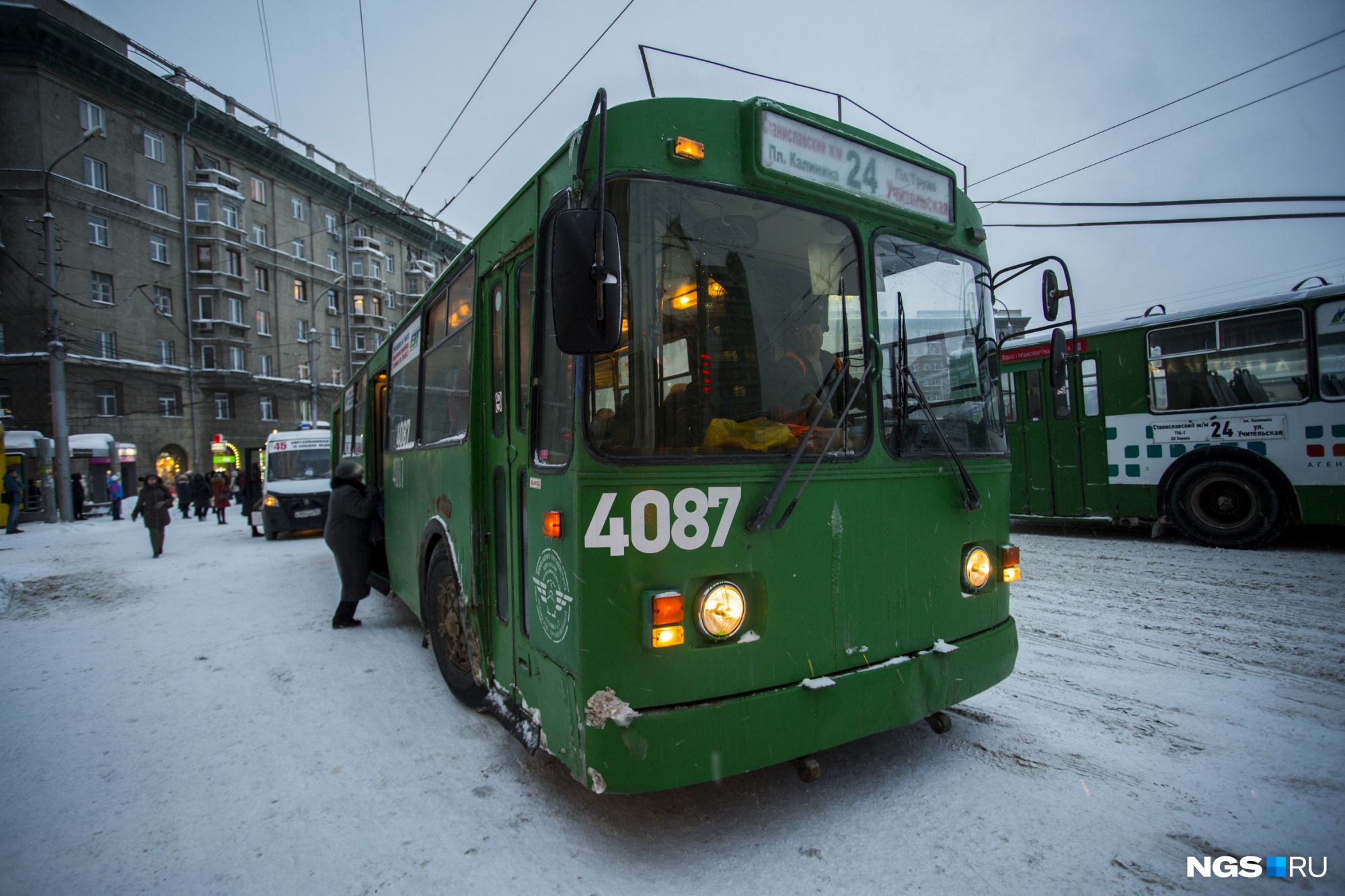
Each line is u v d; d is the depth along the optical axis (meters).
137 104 31.67
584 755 2.40
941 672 3.06
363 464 8.17
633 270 2.51
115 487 24.25
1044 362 10.59
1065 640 5.13
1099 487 9.95
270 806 3.17
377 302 44.22
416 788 3.28
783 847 2.67
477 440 3.74
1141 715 3.79
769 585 2.62
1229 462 8.60
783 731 2.57
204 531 18.38
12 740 4.05
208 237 33.94
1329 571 7.08
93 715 4.43
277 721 4.22
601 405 2.46
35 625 7.20
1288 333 8.22
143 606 7.99
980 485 3.34
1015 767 3.25
